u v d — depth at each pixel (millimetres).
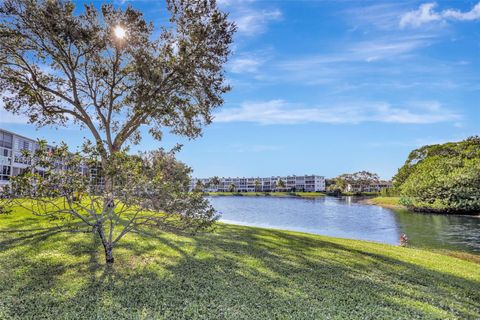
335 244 11938
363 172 132250
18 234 8844
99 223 6531
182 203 6938
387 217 32656
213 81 15133
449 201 36656
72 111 14812
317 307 5117
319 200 78875
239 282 6062
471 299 6504
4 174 34094
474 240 18297
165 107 14422
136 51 14102
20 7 12055
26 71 14211
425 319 5016
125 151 6457
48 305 4582
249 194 126562
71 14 12961
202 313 4602
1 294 4867
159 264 6879
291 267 7465
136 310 4559
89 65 14773
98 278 5773
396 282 7078
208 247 8984
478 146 52250
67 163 6121
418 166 58000
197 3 14398
